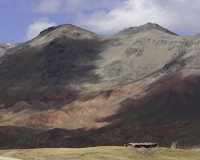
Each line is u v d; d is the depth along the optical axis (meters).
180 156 83.56
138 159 77.69
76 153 80.62
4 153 86.38
